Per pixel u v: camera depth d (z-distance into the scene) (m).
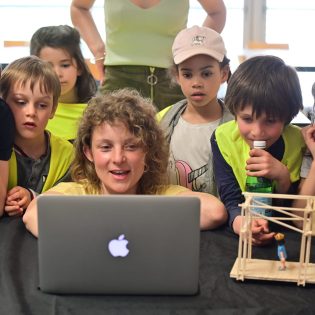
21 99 1.53
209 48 1.67
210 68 1.68
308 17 3.32
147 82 2.06
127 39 2.04
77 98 2.09
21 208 1.49
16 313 0.94
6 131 1.49
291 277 1.04
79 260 0.99
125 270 0.99
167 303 0.98
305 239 1.07
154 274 0.99
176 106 1.78
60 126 1.94
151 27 2.01
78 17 2.32
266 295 1.00
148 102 1.42
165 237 0.98
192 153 1.68
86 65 2.10
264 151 1.31
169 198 0.97
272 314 0.94
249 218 1.09
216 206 1.36
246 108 1.31
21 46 3.16
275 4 3.32
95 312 0.95
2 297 1.00
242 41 3.38
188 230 0.97
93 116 1.31
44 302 0.98
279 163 1.32
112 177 1.29
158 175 1.41
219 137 1.47
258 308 0.95
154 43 2.03
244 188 1.41
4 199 1.48
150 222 0.97
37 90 1.53
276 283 1.05
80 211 0.97
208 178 1.65
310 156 1.42
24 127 1.54
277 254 1.16
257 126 1.31
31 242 1.29
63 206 0.97
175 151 1.69
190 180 1.67
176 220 0.97
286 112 1.31
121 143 1.28
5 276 1.08
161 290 1.00
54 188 1.40
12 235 1.32
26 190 1.53
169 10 2.00
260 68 1.33
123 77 2.08
